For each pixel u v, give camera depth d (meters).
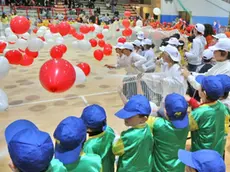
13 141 1.11
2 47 4.04
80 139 1.39
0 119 3.40
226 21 17.05
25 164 1.07
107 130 1.71
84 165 1.40
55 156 1.38
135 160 1.66
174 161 1.82
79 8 18.30
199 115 1.93
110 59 6.39
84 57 6.52
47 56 6.59
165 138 1.80
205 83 1.96
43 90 4.49
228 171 2.44
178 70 2.89
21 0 17.09
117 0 22.06
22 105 3.87
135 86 3.29
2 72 2.69
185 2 18.25
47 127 3.23
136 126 1.68
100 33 6.44
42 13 16.16
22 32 3.30
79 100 4.13
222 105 2.02
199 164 1.22
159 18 19.08
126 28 6.84
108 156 1.69
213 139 1.95
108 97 4.24
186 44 5.98
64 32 4.65
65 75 2.14
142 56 3.82
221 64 2.69
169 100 1.81
